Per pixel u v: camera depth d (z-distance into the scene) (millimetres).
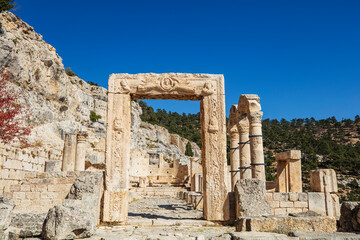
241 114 18312
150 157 77000
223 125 15586
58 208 8289
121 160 14938
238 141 20078
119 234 10148
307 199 14508
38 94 41000
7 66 34438
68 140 26391
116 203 14258
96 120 61969
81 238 8562
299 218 8789
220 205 14758
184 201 30297
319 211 14406
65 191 15188
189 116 186750
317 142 101625
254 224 8625
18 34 38875
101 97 70000
